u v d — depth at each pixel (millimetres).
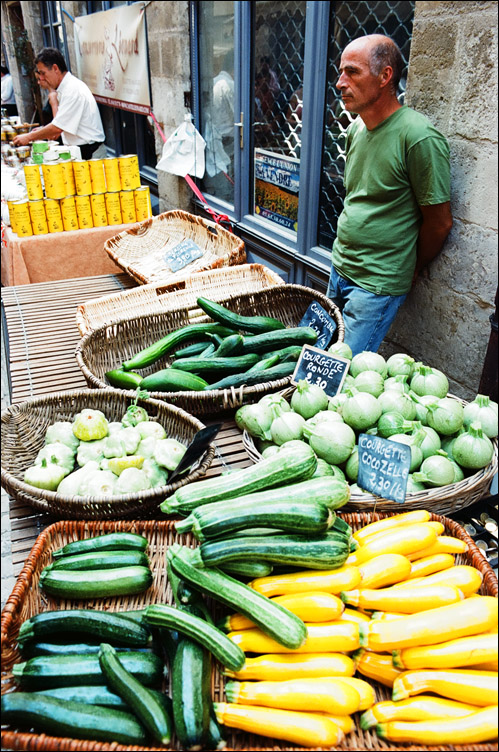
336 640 1374
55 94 6055
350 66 2527
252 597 1402
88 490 1860
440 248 2875
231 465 2172
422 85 2777
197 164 5121
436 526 1650
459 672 1313
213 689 1396
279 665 1356
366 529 1691
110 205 4555
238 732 1325
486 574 1535
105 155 8484
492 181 2510
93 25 7379
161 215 4531
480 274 2684
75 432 2107
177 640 1459
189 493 1622
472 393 2898
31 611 1562
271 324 2916
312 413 2127
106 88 7625
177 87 5656
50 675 1372
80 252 4492
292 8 4113
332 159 4055
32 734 1212
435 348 3098
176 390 2430
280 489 1584
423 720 1264
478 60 2441
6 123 8570
